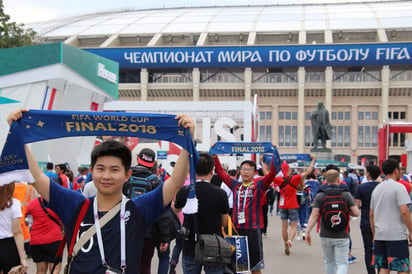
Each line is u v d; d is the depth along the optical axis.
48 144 20.50
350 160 62.88
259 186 6.22
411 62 57.62
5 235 5.00
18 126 2.87
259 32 66.69
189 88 63.16
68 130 3.00
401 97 61.66
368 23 67.06
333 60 58.75
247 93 61.91
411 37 66.00
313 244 11.39
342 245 6.21
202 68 62.97
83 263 2.59
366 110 63.00
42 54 19.44
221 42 69.12
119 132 3.04
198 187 5.34
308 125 63.41
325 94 62.66
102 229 2.65
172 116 2.99
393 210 5.96
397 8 77.88
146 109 19.36
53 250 6.19
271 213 19.22
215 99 64.06
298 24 69.00
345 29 65.25
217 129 19.45
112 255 2.61
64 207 2.77
